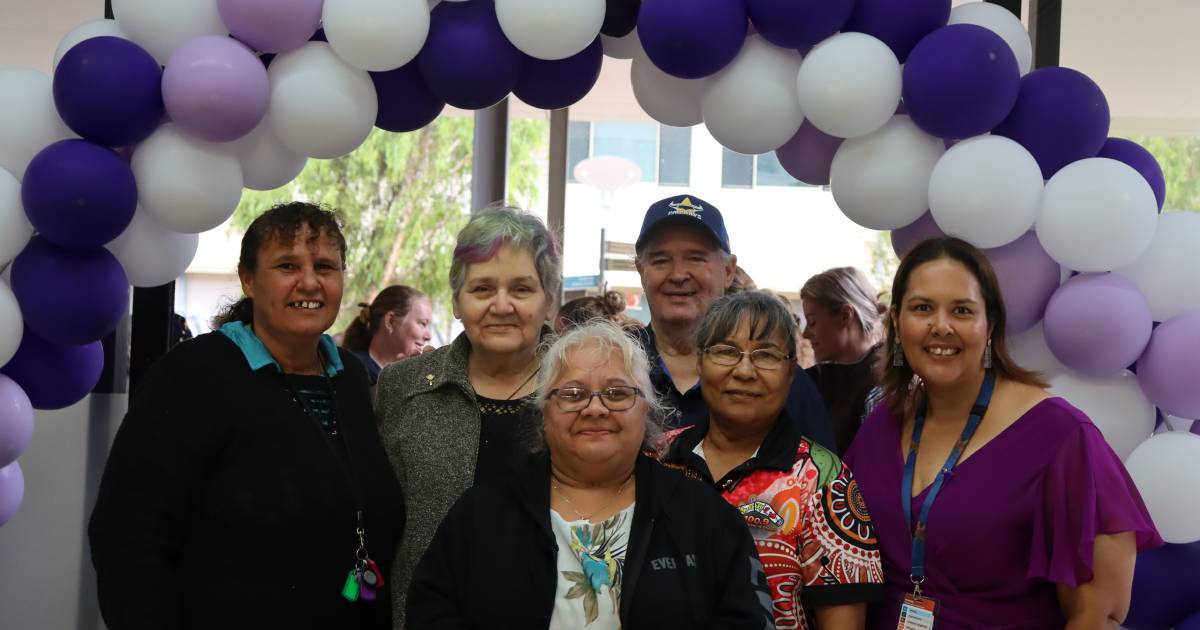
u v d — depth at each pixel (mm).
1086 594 2023
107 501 2088
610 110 4645
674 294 2846
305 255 2223
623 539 1958
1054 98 2377
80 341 2486
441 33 2475
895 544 2201
